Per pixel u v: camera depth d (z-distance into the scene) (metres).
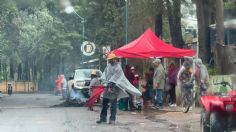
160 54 21.05
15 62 66.56
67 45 51.16
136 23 28.66
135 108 21.28
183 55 21.27
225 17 18.86
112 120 16.02
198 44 22.44
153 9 26.17
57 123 16.34
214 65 20.84
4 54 61.12
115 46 34.06
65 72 57.78
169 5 25.86
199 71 17.73
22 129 14.53
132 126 15.17
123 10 32.09
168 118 17.45
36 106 26.89
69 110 22.80
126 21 27.86
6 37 49.81
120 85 16.11
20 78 71.12
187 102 19.55
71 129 14.48
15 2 38.41
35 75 68.75
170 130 14.04
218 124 10.41
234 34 18.83
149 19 27.91
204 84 17.39
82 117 18.72
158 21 28.06
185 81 19.66
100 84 22.55
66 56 54.38
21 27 45.28
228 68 14.54
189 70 19.81
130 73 21.91
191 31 34.88
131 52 20.91
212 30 22.00
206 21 22.17
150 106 22.33
